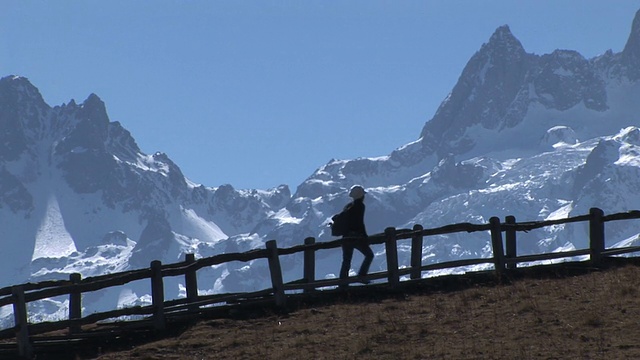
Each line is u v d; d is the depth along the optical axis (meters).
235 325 34.53
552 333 29.31
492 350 27.70
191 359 30.06
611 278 38.41
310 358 28.61
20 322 32.34
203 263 36.62
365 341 29.53
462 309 34.19
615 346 27.12
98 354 32.38
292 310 36.62
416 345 29.27
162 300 35.09
